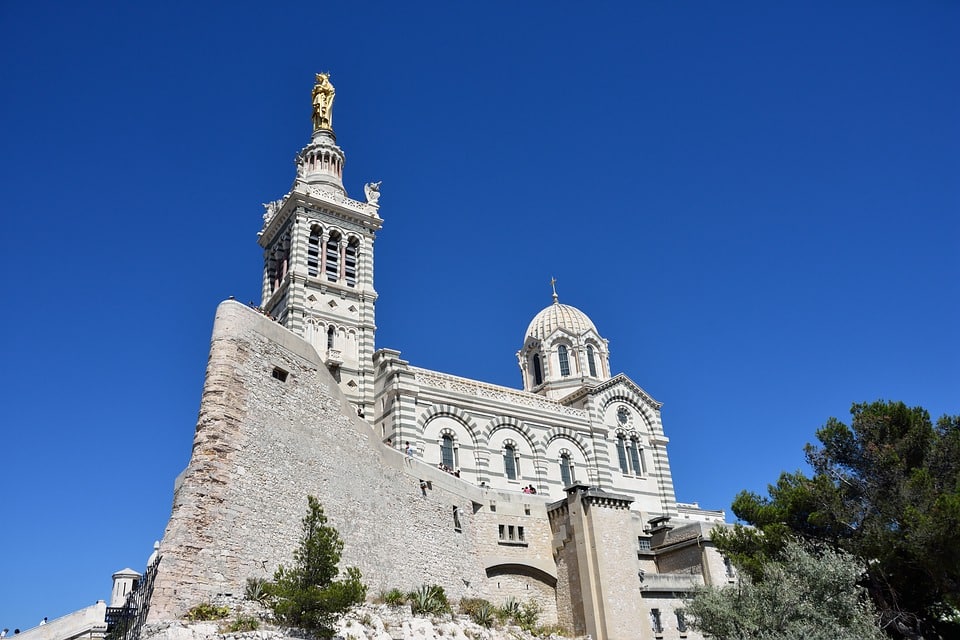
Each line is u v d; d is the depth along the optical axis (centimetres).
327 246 8138
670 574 6203
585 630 5697
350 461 4447
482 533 5866
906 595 5212
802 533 5431
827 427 5725
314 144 8881
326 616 3353
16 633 4438
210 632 2975
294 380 4150
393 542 4666
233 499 3478
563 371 9669
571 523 6056
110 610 3164
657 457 8800
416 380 7388
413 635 3969
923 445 5341
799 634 4159
